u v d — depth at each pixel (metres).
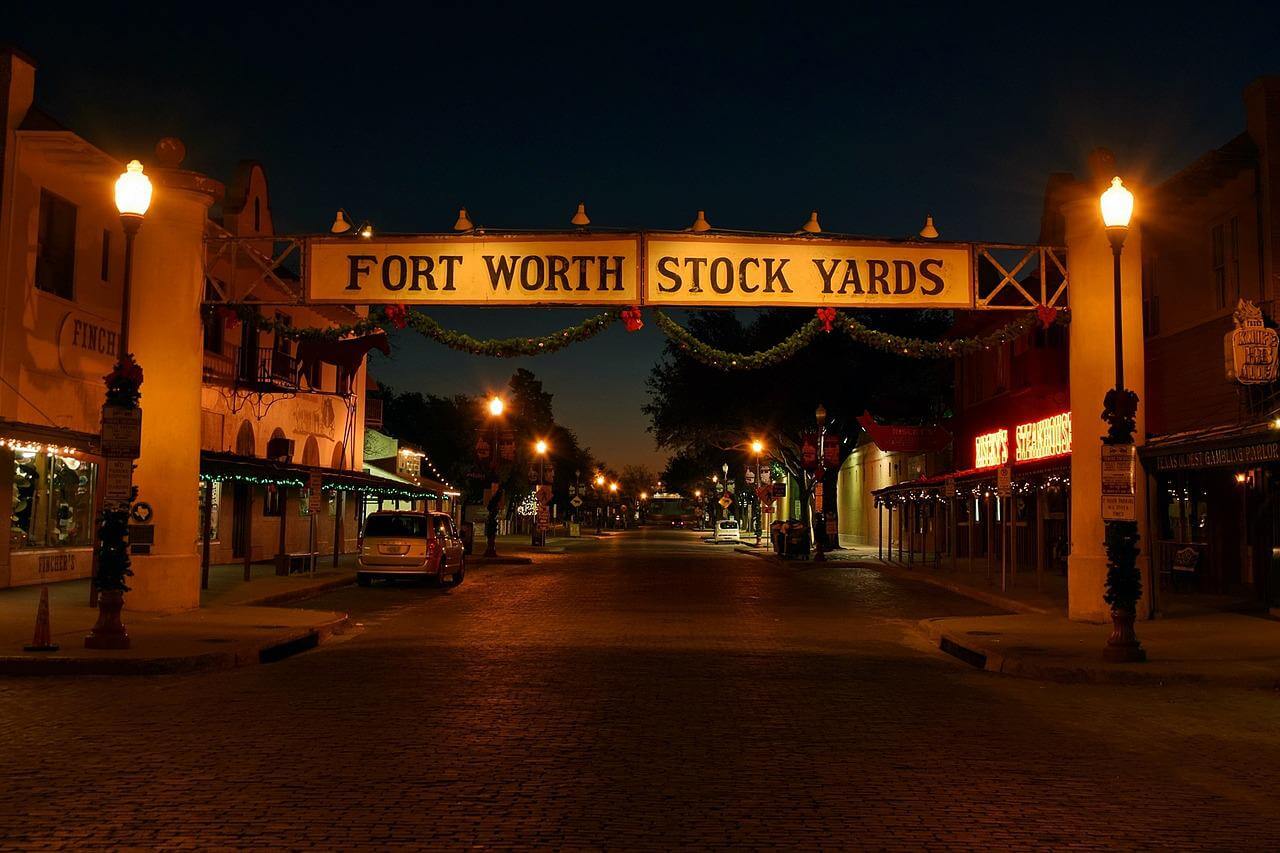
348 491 37.72
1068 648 15.10
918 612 22.25
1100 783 8.00
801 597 25.61
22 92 22.36
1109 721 10.57
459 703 10.99
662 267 19.47
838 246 19.67
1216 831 6.79
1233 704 11.64
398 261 19.66
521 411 79.81
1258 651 14.88
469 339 19.80
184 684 12.26
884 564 38.12
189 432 19.22
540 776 7.97
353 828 6.58
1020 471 25.84
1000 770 8.38
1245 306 19.12
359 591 26.41
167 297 19.11
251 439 34.00
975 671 14.15
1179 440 19.00
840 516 70.94
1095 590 18.78
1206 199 22.19
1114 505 14.29
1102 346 19.38
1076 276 19.67
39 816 6.79
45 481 23.64
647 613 21.14
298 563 30.00
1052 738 9.67
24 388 22.44
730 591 27.17
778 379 46.59
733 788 7.70
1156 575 19.14
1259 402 19.98
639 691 11.84
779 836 6.54
